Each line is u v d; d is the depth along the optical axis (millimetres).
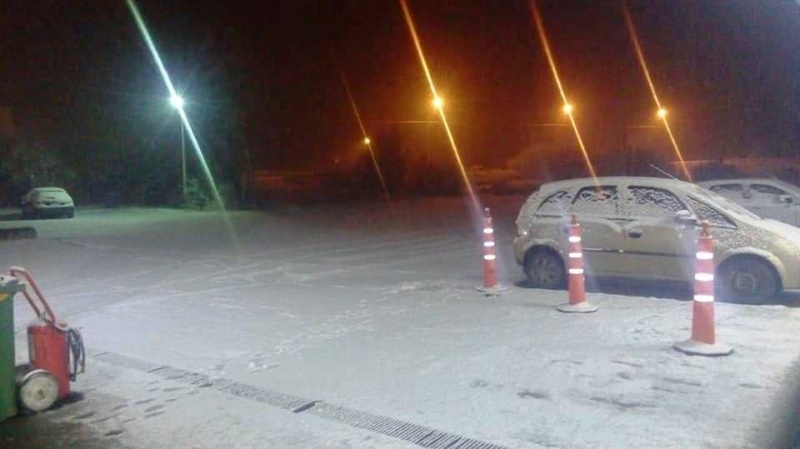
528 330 8938
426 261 16359
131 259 18109
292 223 28844
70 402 6867
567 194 11945
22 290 6602
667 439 5422
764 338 8211
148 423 6258
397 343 8547
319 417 6195
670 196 10953
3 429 6223
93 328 10086
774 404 6098
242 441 5766
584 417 5930
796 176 35156
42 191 34719
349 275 14438
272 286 13312
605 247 11156
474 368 7391
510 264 15336
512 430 5719
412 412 6211
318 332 9297
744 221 10328
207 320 10352
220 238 23188
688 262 10477
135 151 45625
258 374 7527
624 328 8867
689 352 7609
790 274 9922
